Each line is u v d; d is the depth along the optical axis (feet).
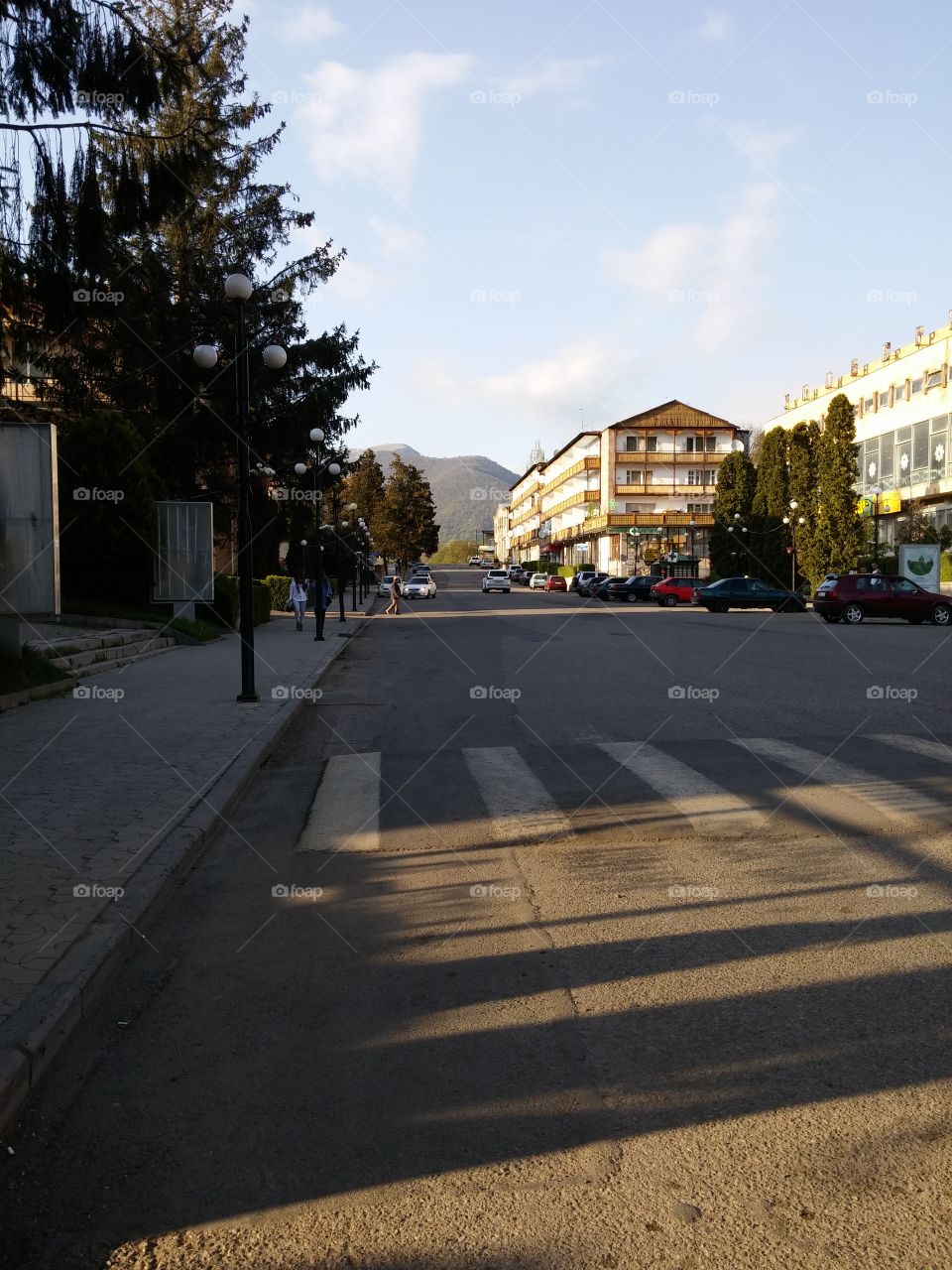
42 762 26.68
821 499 156.35
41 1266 7.91
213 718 34.86
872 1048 11.18
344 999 12.78
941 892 16.43
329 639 76.95
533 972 13.44
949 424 144.56
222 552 133.90
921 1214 8.39
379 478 362.33
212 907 16.49
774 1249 7.98
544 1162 9.17
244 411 40.37
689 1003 12.39
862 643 70.95
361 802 23.62
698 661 57.47
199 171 36.63
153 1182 8.98
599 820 21.44
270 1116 10.03
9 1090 9.94
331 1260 7.97
